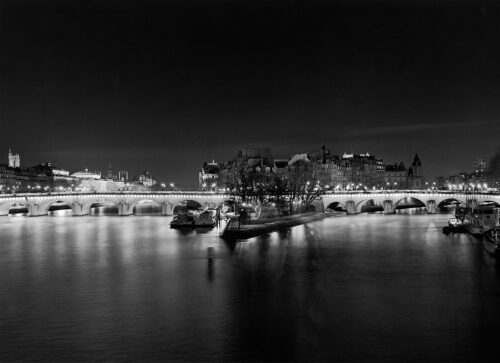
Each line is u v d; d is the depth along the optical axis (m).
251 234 152.88
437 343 56.16
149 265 102.25
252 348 54.84
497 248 108.19
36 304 71.50
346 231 169.75
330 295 76.19
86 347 55.25
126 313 66.88
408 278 88.62
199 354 53.44
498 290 79.19
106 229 185.00
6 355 53.38
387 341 56.75
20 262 106.69
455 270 95.75
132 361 51.84
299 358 52.50
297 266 100.69
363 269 97.00
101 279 88.19
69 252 121.56
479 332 59.34
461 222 165.12
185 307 69.62
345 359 52.25
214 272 94.44
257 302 72.06
